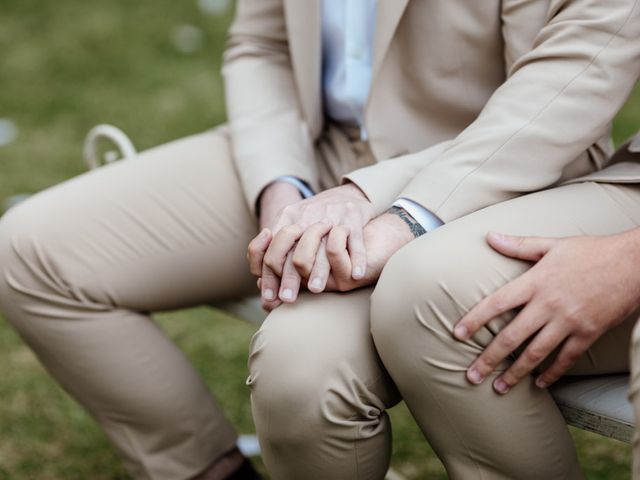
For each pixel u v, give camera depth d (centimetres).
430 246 114
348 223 124
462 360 111
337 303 121
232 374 226
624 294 109
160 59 439
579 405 116
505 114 124
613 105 122
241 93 164
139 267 149
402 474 186
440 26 136
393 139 144
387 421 122
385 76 141
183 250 151
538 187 124
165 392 151
